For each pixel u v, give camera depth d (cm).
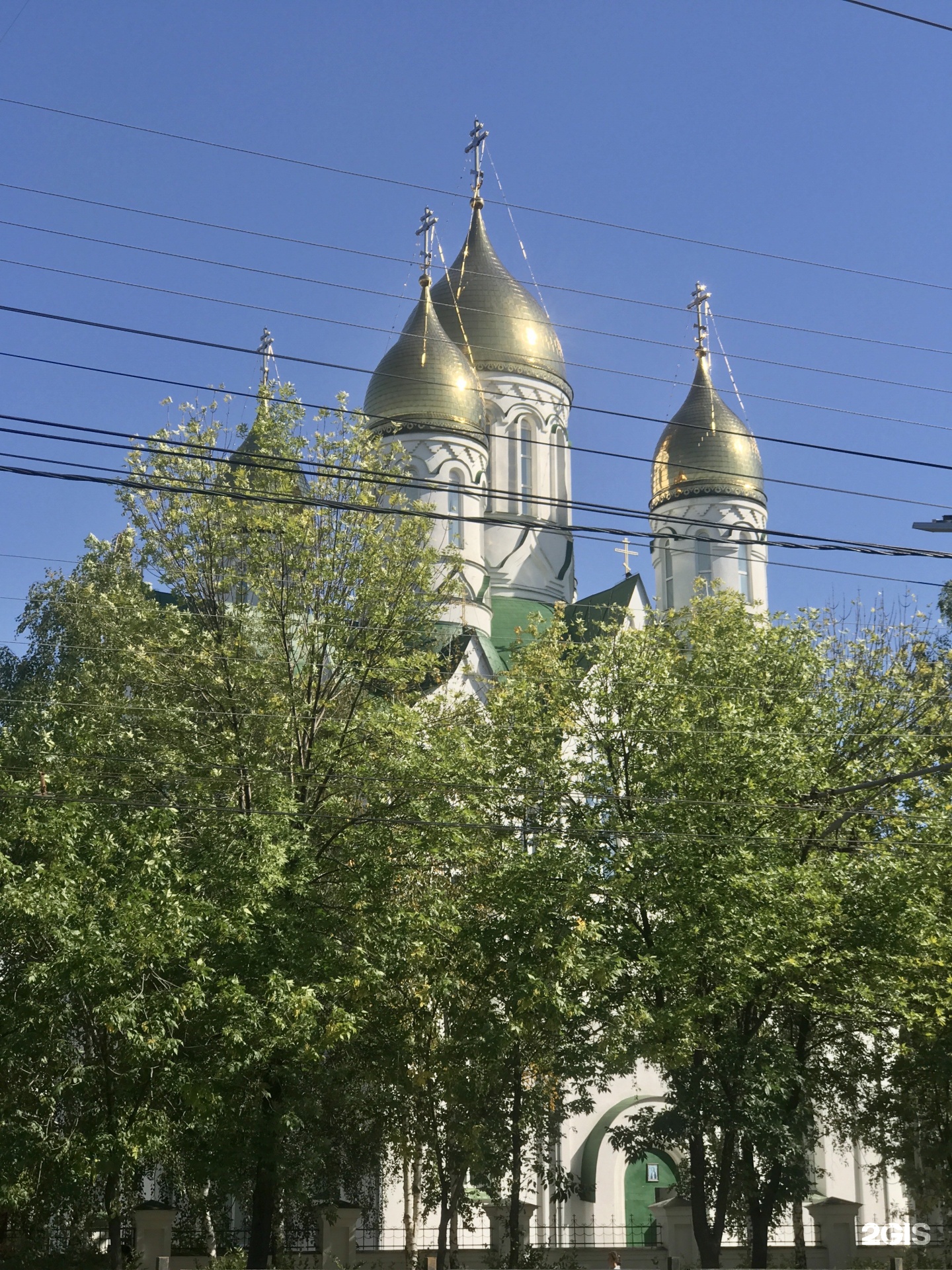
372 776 2697
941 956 2809
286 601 2900
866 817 2973
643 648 3141
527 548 5922
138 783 2695
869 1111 3362
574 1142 4381
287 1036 2394
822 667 3238
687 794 2831
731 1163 2859
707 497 6228
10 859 2605
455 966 2803
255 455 1802
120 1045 2467
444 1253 3131
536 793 2938
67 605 3869
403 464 5369
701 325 6562
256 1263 2681
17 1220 3133
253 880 2467
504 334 6097
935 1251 4175
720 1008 2711
